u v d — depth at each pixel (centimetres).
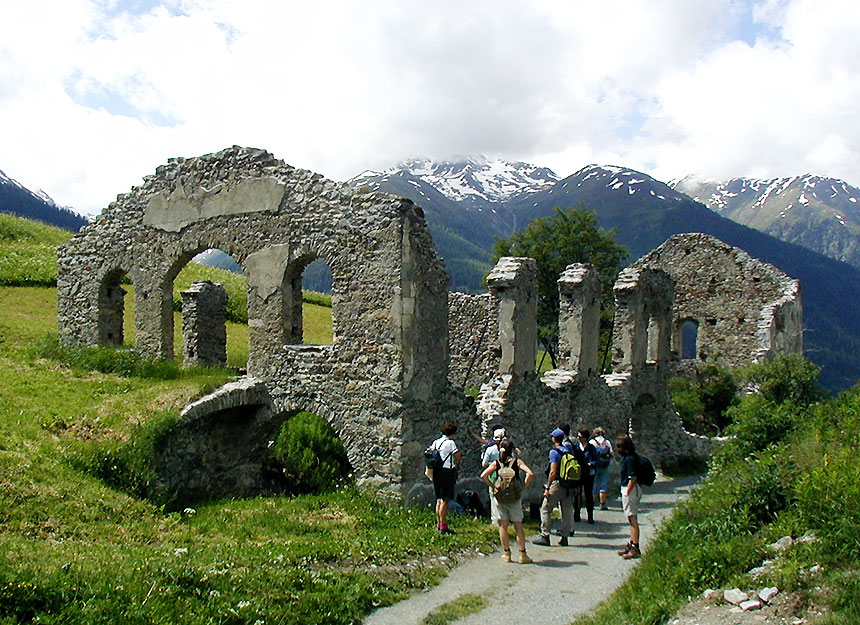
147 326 1895
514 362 1783
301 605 852
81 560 841
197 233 1797
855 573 711
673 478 2430
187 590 809
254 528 1210
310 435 1705
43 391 1556
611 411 2281
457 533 1313
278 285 1656
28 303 2831
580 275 2158
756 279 3744
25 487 1081
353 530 1257
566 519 1323
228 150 1764
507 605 940
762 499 963
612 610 851
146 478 1312
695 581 826
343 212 1582
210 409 1542
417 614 902
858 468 855
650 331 2677
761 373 2412
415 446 1527
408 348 1515
